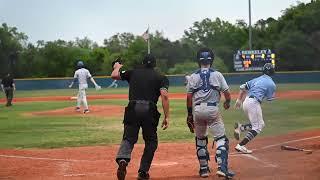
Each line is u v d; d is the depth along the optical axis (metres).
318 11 89.12
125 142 13.41
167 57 136.38
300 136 22.72
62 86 101.25
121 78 14.05
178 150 20.05
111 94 73.00
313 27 89.62
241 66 85.69
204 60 13.40
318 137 22.11
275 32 103.00
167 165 16.45
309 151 17.64
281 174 13.46
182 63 126.06
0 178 14.76
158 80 13.70
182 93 71.44
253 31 119.88
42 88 100.75
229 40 138.00
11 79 53.47
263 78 18.48
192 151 19.75
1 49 141.12
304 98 52.41
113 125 31.09
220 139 13.38
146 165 13.70
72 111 41.94
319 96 55.34
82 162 17.64
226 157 13.24
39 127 30.73
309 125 28.09
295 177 12.82
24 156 19.27
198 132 13.69
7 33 142.62
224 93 13.39
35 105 53.97
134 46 139.00
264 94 18.25
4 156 19.22
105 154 19.50
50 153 19.95
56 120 35.00
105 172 15.45
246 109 18.27
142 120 13.46
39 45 148.12
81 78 40.00
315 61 89.81
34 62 143.75
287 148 18.55
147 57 13.95
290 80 88.31
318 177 12.65
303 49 90.31
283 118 31.84
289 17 97.25
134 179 13.98
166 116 13.87
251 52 85.38
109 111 41.34
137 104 13.47
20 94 81.25
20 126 31.48
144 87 13.59
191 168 15.64
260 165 15.16
